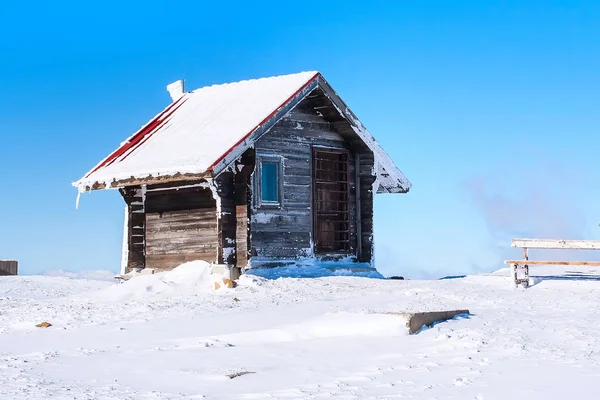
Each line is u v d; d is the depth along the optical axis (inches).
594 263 715.4
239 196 827.4
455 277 890.7
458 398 301.3
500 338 425.1
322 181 928.9
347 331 465.1
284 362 397.1
